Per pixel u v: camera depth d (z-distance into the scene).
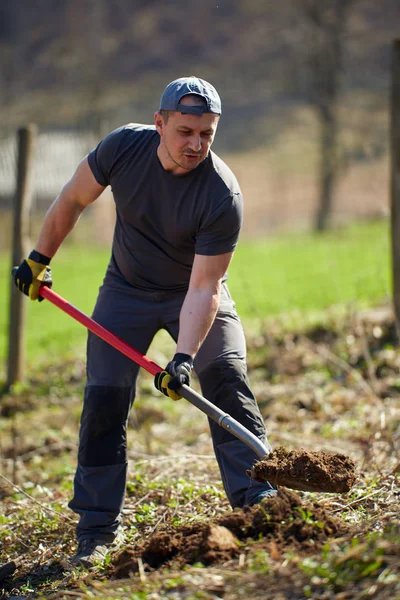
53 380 13.07
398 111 11.24
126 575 5.05
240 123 62.22
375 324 12.30
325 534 4.93
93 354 6.05
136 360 5.68
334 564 4.37
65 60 77.75
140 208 5.68
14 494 7.90
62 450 9.95
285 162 53.91
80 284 25.39
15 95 73.62
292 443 8.76
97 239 38.03
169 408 11.26
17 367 12.84
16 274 6.14
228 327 5.91
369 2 70.12
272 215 45.53
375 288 17.94
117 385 5.96
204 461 7.82
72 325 18.97
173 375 5.38
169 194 5.55
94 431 5.98
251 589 4.38
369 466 7.09
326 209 40.22
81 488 6.04
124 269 6.04
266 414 10.21
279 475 5.16
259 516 5.07
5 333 19.17
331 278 20.97
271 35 75.06
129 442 9.75
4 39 82.00
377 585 4.14
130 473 7.74
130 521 6.51
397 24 68.06
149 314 6.04
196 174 5.48
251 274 24.08
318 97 42.03
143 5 83.94
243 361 5.90
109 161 5.69
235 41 76.81
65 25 81.06
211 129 5.24
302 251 28.92
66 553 6.23
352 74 60.69
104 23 82.19
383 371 10.89
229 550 4.89
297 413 10.04
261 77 69.44
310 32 42.44
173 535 5.16
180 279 5.96
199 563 4.73
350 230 35.09
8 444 10.28
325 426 9.20
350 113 54.53
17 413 11.94
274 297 19.28
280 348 12.79
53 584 5.69
